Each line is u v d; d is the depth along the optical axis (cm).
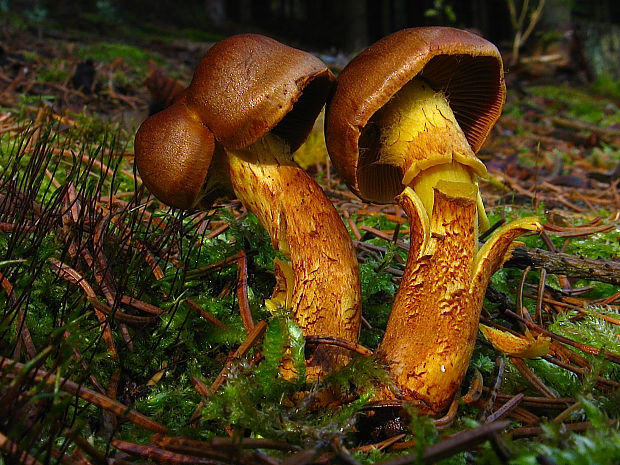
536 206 31
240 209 27
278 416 12
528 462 10
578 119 74
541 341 13
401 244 23
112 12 118
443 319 13
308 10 173
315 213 15
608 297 20
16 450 10
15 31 71
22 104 38
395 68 13
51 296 16
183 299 16
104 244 18
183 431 12
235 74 13
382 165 17
